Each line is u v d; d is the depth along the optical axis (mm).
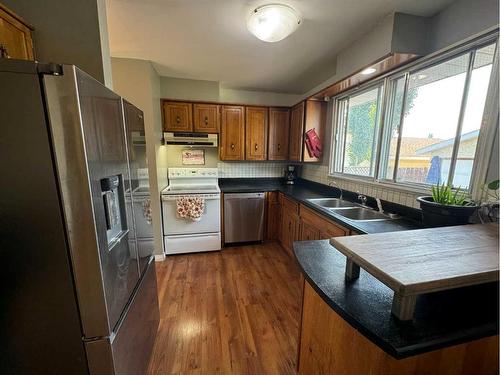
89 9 1298
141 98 2482
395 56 1608
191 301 2059
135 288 1289
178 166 3375
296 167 3869
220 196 3061
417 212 1720
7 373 896
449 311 738
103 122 957
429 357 683
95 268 864
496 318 710
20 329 872
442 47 1497
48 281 851
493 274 687
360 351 766
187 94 3086
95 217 846
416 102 1795
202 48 2111
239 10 1550
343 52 2102
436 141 1646
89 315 894
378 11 1520
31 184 786
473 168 1388
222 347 1572
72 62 1321
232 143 3318
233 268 2656
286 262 2807
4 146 757
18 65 719
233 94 3541
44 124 758
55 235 825
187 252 2990
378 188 2125
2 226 799
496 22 1223
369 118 2375
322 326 982
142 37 1919
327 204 2586
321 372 1002
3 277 829
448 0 1396
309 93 3512
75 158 788
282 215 3182
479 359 744
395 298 694
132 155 1331
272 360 1480
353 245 855
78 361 927
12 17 1086
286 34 1614
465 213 1229
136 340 1226
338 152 2896
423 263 725
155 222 2779
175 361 1468
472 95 1404
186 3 1476
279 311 1937
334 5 1463
